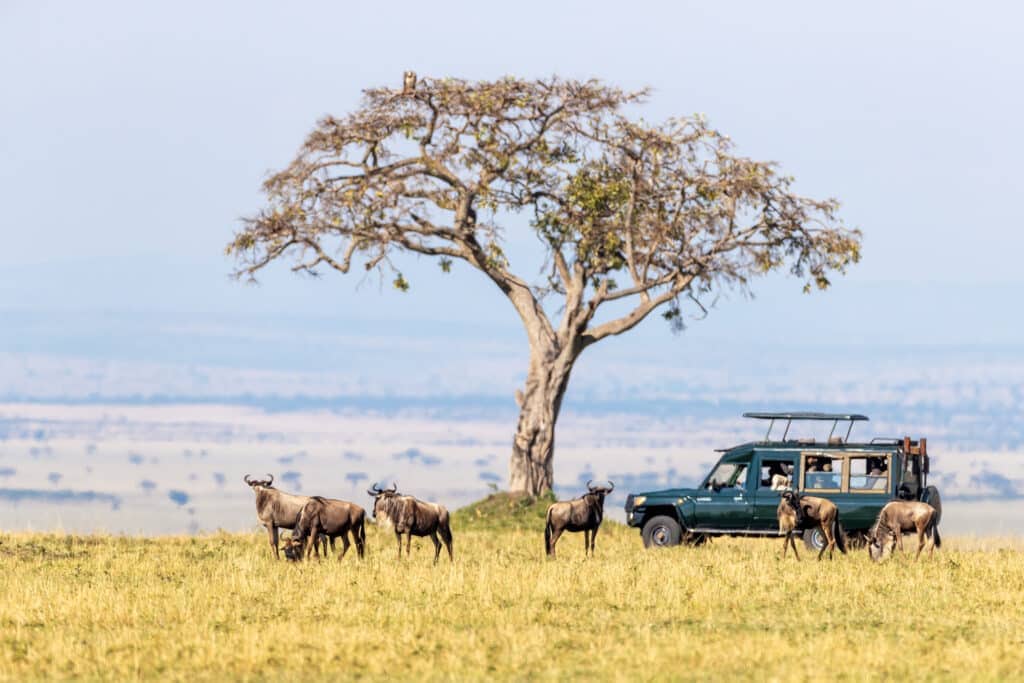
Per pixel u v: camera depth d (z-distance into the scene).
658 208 163.50
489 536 134.38
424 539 125.75
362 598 79.44
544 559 102.94
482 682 57.44
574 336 163.75
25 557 105.44
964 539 123.19
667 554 104.75
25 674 59.75
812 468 112.00
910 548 113.12
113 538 123.44
